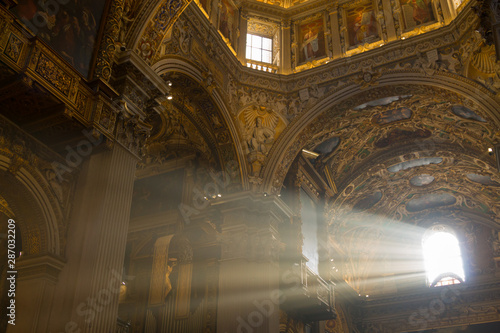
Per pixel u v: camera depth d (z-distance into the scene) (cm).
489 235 2545
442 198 2553
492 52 1473
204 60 1603
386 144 2148
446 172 2289
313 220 2092
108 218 995
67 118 950
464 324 2412
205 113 1670
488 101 1500
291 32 1966
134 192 1991
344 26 1877
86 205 995
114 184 1029
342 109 1803
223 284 1588
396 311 2567
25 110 946
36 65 904
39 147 969
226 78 1722
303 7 1953
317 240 2097
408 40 1691
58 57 955
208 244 1762
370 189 2391
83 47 1058
